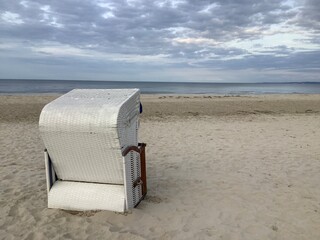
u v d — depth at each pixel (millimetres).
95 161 4398
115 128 4039
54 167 4699
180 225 4230
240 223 4293
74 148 4344
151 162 7266
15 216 4539
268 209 4715
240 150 8328
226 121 13844
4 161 7352
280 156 7703
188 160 7398
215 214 4551
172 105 19516
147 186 5691
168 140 9672
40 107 17703
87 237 3932
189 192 5387
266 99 25500
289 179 6027
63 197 4621
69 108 4285
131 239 3869
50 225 4230
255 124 13008
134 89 4895
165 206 4812
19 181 5984
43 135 4344
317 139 9883
